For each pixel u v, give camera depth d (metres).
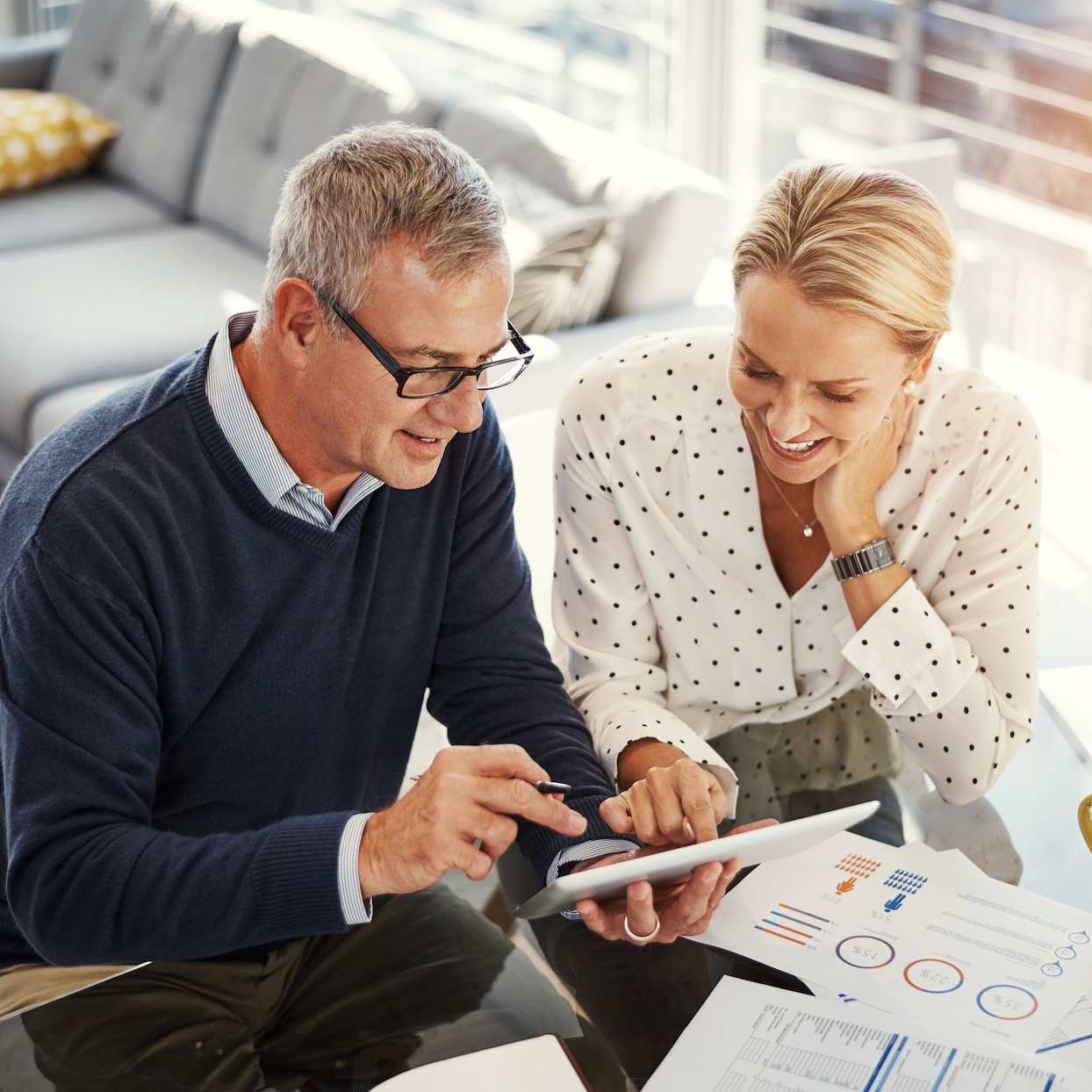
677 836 1.09
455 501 1.26
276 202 3.17
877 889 1.05
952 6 2.83
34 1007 0.98
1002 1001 0.92
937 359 1.29
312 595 1.16
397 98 3.02
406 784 1.53
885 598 1.23
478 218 0.99
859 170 1.07
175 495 1.08
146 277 3.13
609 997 0.96
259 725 1.20
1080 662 2.01
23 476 1.11
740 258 1.09
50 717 1.02
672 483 1.29
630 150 2.70
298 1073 0.91
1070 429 2.92
